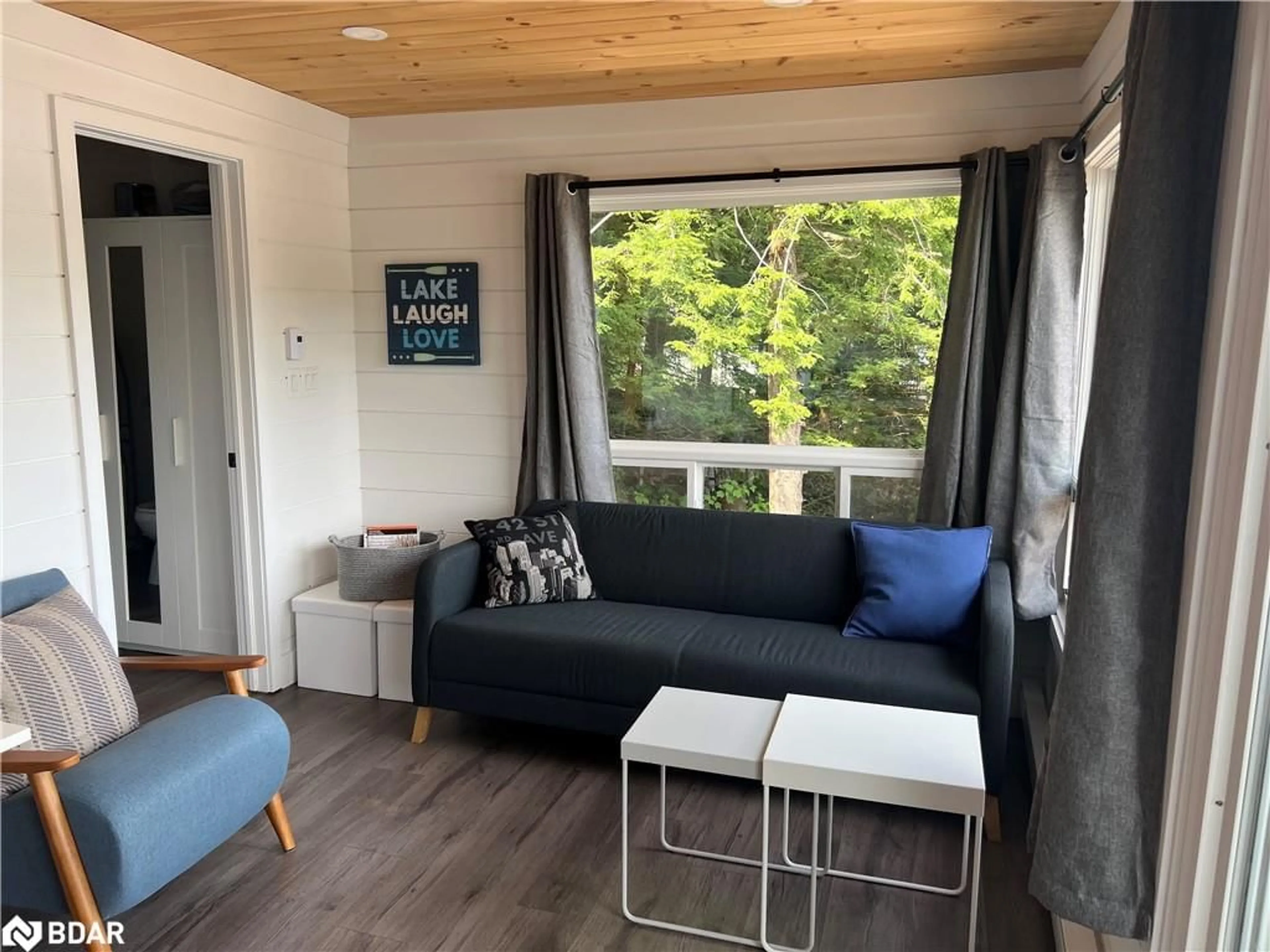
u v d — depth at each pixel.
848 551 3.62
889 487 4.05
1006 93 3.65
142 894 2.29
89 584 3.19
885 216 3.97
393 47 3.33
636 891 2.69
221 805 2.51
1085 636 1.81
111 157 4.74
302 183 4.20
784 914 2.59
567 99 4.05
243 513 4.04
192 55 3.45
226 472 4.30
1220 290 1.59
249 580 4.07
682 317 4.29
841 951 2.44
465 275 4.40
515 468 4.48
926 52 3.34
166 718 2.66
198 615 4.46
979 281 3.61
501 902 2.63
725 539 3.78
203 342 4.25
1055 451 3.50
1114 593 1.77
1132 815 1.81
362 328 4.62
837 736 2.47
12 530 2.94
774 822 3.06
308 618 4.11
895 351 4.03
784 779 2.32
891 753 2.37
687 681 3.21
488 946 2.45
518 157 4.29
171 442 4.37
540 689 3.40
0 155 2.86
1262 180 1.49
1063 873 1.86
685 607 3.79
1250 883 1.62
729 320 4.23
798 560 3.66
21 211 2.93
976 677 3.04
